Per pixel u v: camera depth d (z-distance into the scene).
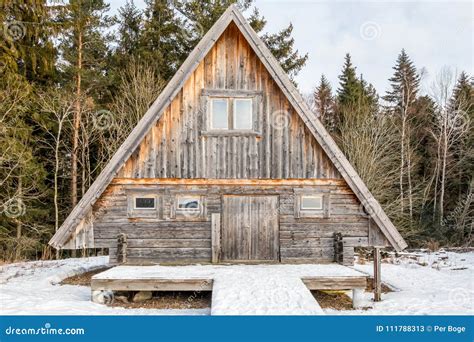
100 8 25.88
